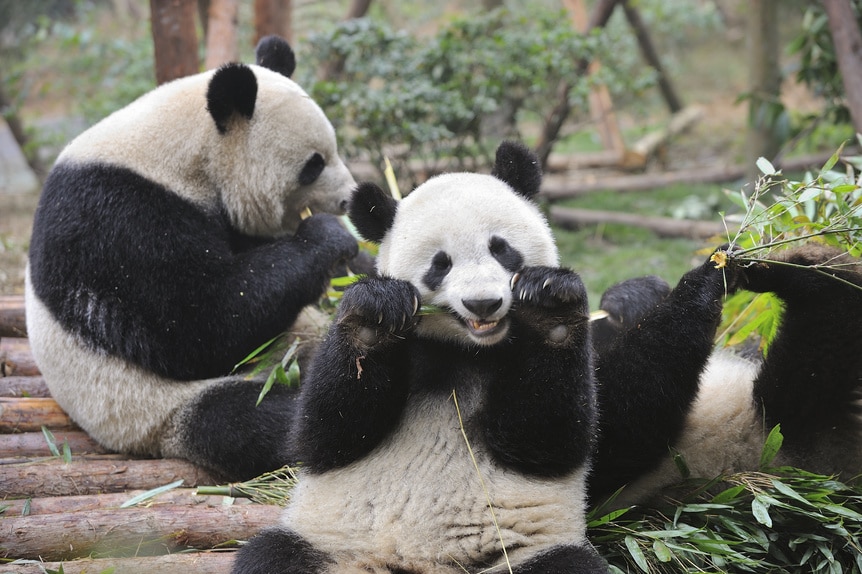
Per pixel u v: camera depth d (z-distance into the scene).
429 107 16.08
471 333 6.15
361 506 6.30
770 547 6.80
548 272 5.96
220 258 8.89
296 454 6.62
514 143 7.19
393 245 6.66
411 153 17.02
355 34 17.09
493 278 6.09
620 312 8.14
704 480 7.01
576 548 6.11
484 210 6.45
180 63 13.33
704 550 6.52
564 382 6.14
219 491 7.95
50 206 8.87
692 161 24.31
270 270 8.89
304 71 17.72
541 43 17.30
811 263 7.08
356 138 16.20
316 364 6.47
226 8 14.66
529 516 6.19
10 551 7.02
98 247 8.59
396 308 6.00
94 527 7.18
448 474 6.30
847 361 6.89
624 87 19.78
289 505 6.69
